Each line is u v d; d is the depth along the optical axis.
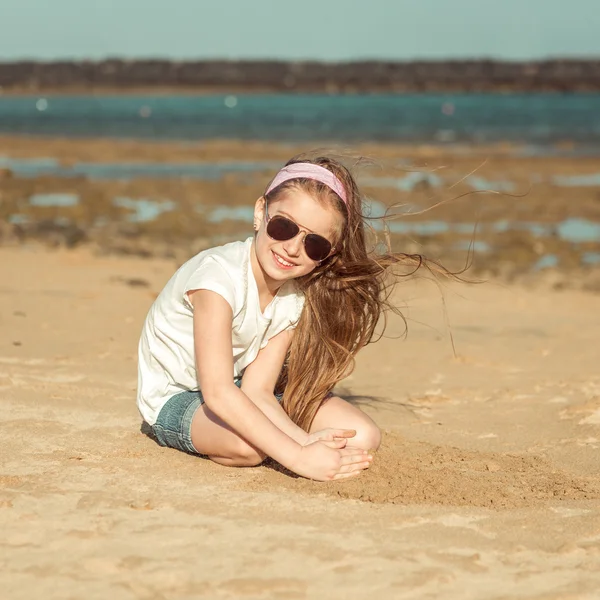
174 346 3.64
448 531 2.88
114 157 30.31
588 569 2.60
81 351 5.71
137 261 10.79
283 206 3.38
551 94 166.38
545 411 4.70
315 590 2.41
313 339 3.71
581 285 10.30
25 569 2.49
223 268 3.48
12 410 4.28
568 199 19.00
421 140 39.84
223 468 3.52
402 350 6.29
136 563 2.53
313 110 81.88
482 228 14.96
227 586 2.40
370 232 3.92
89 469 3.43
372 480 3.37
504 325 7.49
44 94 167.12
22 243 12.12
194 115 68.56
